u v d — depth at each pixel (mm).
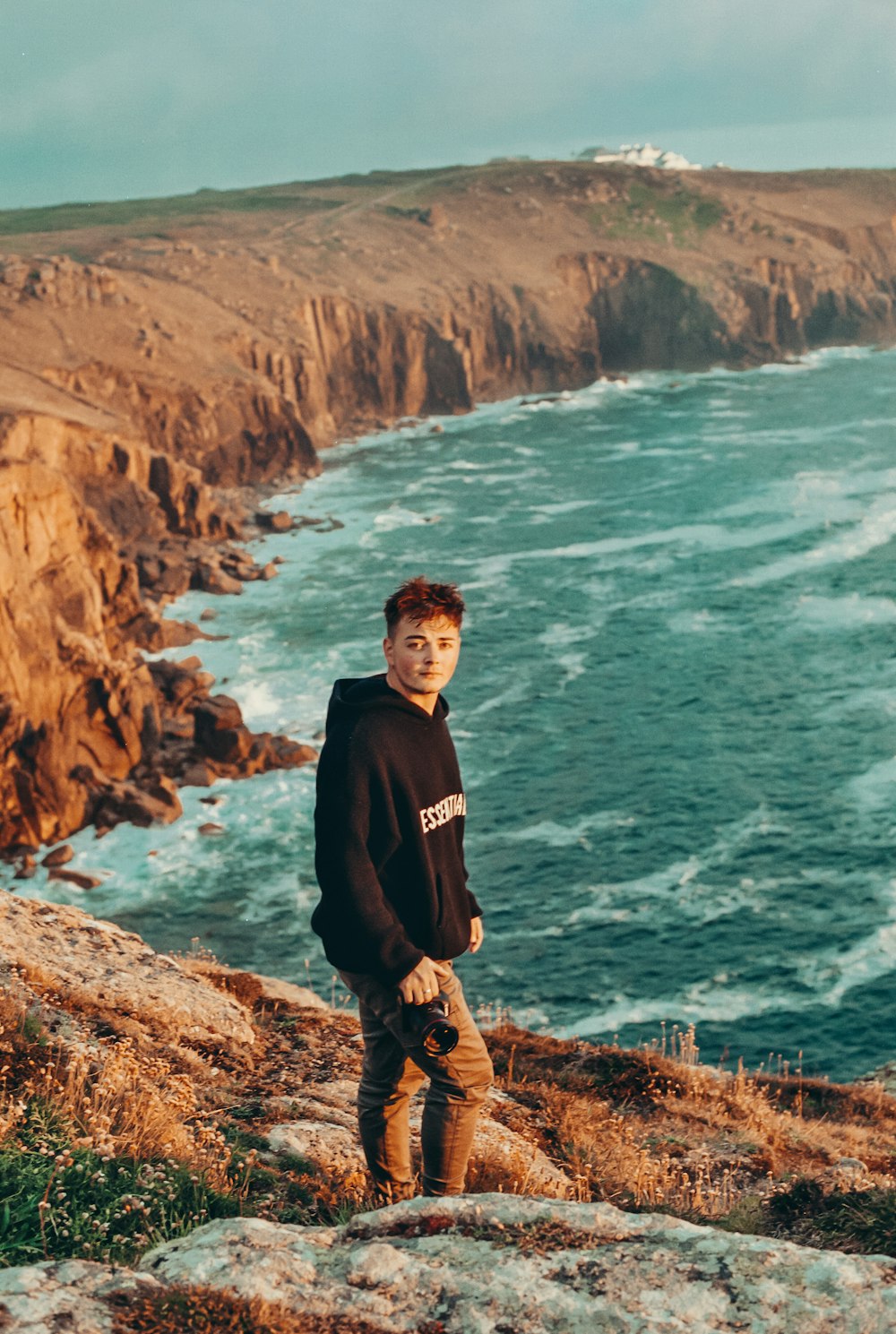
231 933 44156
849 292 188250
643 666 66312
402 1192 5523
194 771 55594
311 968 41875
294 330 139125
